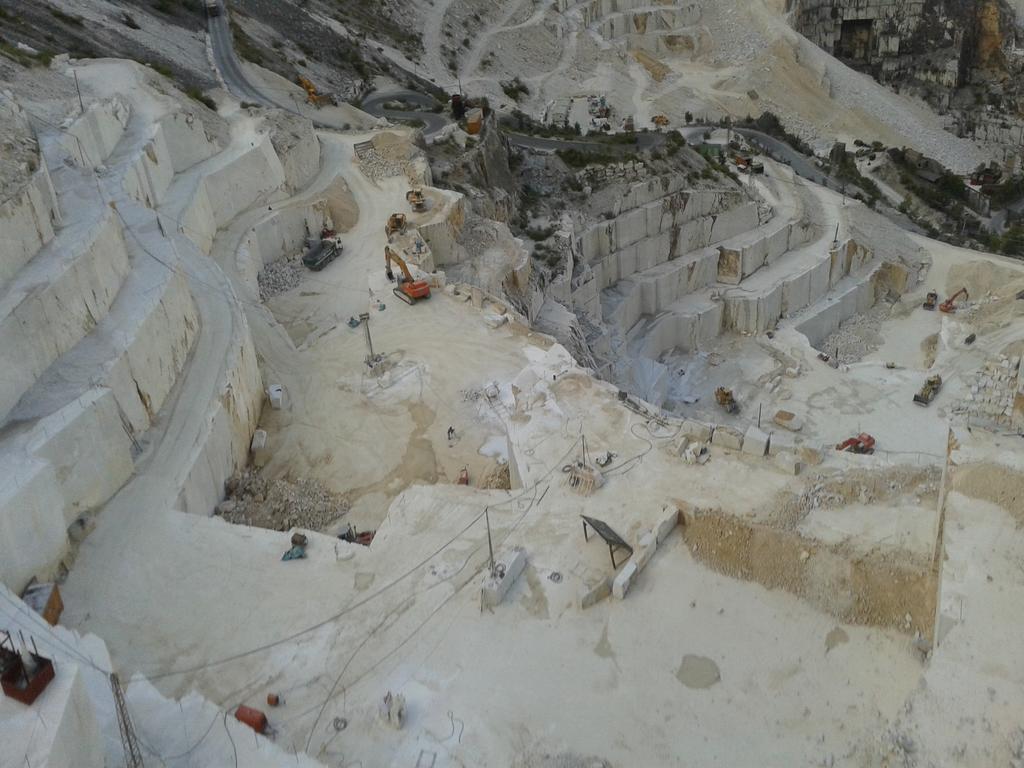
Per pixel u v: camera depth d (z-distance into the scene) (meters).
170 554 24.55
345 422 34.03
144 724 18.30
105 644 20.36
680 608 22.89
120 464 26.36
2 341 24.28
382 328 39.81
